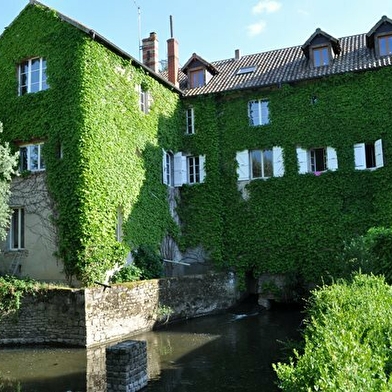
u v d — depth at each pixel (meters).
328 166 20.88
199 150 22.86
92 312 12.97
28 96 17.78
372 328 5.60
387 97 20.33
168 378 9.41
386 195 19.69
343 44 23.94
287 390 4.32
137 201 18.73
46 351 12.27
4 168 14.88
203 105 23.16
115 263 16.44
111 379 8.26
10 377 9.84
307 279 20.41
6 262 17.09
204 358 11.04
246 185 22.09
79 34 17.05
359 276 10.76
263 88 22.38
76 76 16.64
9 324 13.44
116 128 17.83
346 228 20.14
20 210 17.47
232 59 27.16
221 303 19.52
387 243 15.81
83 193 15.79
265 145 21.98
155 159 20.53
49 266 16.27
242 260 21.61
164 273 20.19
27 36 18.39
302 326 14.57
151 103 20.70
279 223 21.27
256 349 11.84
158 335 14.20
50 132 16.92
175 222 21.89
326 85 21.41
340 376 3.68
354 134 20.64
